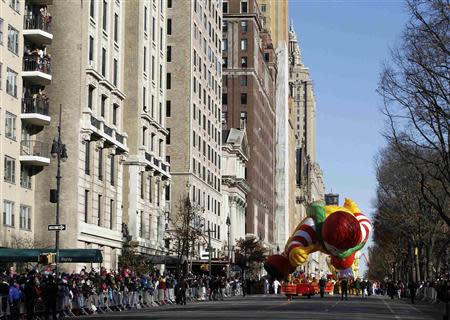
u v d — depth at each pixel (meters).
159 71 92.50
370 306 63.72
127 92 81.62
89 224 66.19
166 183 93.25
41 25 62.72
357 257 119.56
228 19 170.00
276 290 113.88
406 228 89.69
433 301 78.00
